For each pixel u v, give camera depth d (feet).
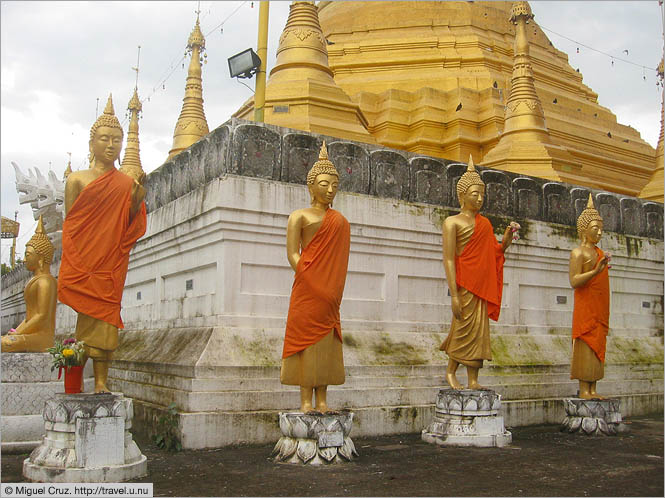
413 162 39.58
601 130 78.64
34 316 30.96
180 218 36.65
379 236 37.04
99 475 21.54
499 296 31.09
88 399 22.02
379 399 32.94
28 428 28.66
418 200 39.45
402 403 33.58
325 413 25.41
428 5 77.20
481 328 30.25
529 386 38.42
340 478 22.45
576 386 40.73
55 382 29.81
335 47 75.41
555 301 44.24
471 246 30.48
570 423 34.32
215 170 34.17
